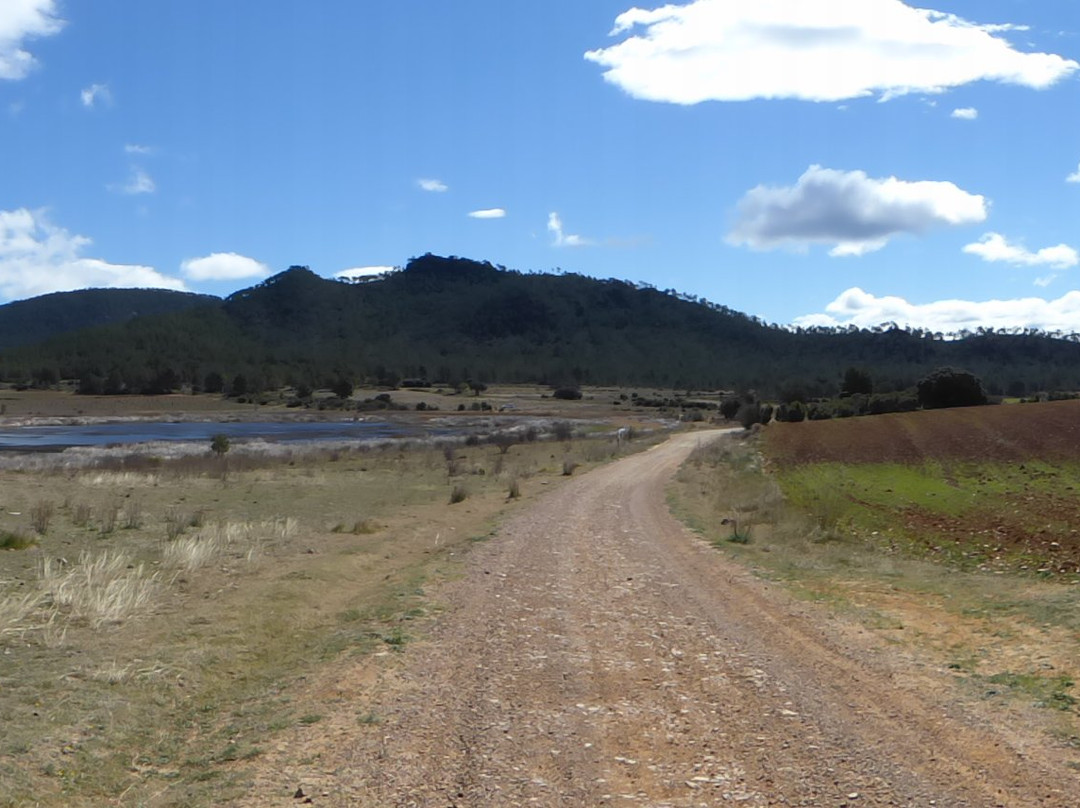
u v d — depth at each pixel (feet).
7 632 30.32
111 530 56.75
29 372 575.38
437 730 21.93
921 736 21.04
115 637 30.81
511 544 58.59
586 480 117.29
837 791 17.89
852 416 235.20
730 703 24.13
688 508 85.05
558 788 18.28
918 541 59.98
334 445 204.95
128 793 18.79
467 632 32.89
